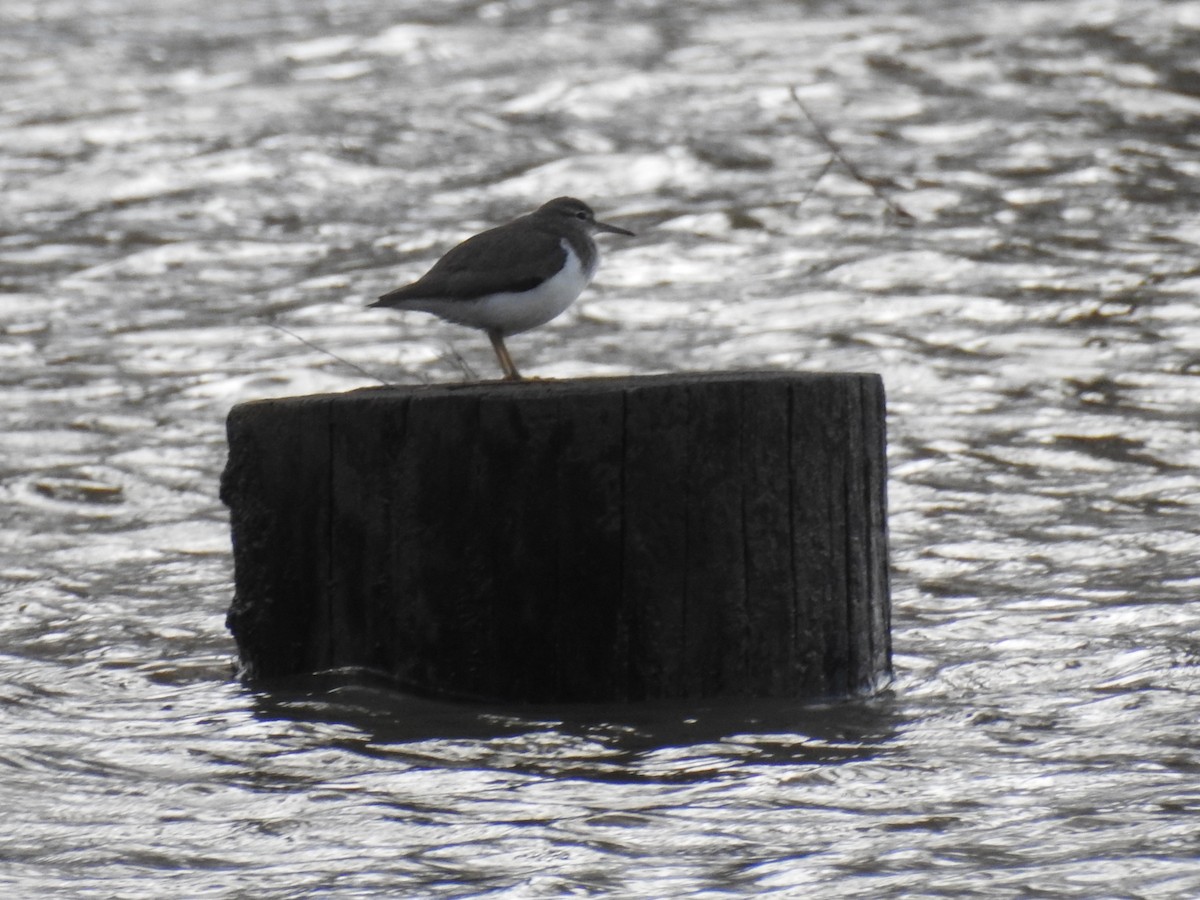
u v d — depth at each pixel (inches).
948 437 639.8
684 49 1416.1
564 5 1641.2
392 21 1610.5
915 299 825.5
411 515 380.8
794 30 1459.2
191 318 847.7
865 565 392.2
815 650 382.9
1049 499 568.4
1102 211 967.6
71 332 829.8
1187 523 535.8
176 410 701.3
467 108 1254.3
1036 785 328.2
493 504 374.3
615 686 376.8
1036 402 677.9
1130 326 773.9
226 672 417.1
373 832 309.0
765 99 1235.9
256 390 723.4
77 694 402.9
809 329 788.6
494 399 372.2
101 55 1549.0
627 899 276.1
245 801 327.0
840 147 1117.1
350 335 802.8
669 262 910.4
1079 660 414.0
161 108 1305.4
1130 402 673.6
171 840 306.3
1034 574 494.6
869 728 366.9
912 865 287.0
